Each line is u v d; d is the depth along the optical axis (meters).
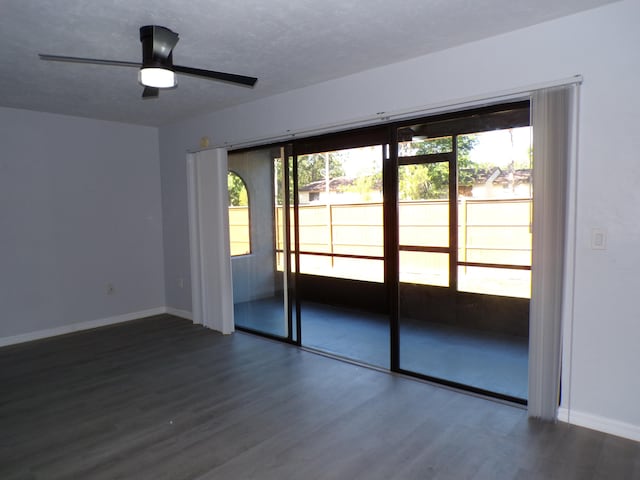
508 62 2.77
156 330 4.94
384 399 3.08
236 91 3.95
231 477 2.23
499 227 3.90
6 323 4.48
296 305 4.26
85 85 3.66
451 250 4.25
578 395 2.67
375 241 5.10
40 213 4.68
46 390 3.35
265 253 4.54
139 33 2.61
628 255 2.46
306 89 3.87
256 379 3.48
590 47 2.48
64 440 2.62
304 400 3.09
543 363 2.72
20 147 4.53
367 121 3.48
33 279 4.65
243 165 4.64
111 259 5.25
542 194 2.65
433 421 2.76
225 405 3.04
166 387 3.37
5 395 3.26
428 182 4.18
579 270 2.61
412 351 3.93
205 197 4.82
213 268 4.82
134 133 5.39
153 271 5.64
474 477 2.19
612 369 2.55
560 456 2.36
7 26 2.50
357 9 2.38
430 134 3.95
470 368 3.54
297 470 2.28
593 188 2.53
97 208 5.11
